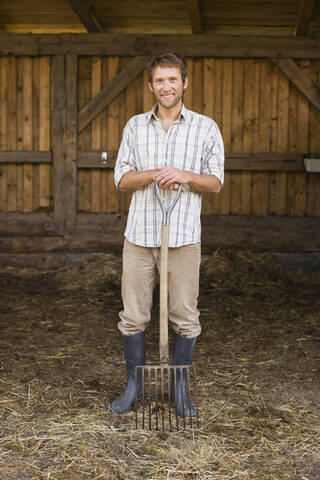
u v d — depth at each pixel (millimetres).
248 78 6879
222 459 2373
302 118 6902
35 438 2547
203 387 3213
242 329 4500
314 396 3105
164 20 6867
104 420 2748
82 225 7008
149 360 3758
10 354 3793
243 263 6676
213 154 2670
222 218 6969
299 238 6945
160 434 2580
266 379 3373
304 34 6727
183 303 2727
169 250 2652
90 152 6945
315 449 2480
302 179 6988
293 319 4824
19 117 7004
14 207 7117
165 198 2629
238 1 6250
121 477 2232
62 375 3410
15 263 6953
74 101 6871
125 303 2781
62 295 5664
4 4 6562
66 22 7051
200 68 6875
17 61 6949
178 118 2625
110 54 6801
